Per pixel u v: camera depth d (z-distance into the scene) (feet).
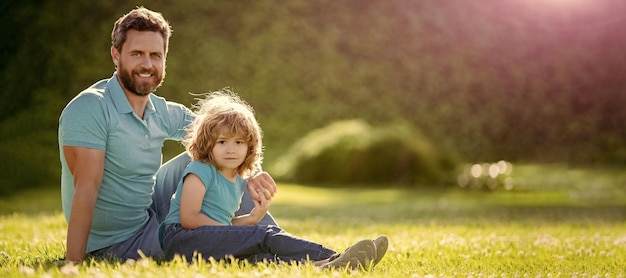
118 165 13.93
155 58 13.94
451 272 14.12
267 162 74.54
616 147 89.04
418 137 71.87
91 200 13.37
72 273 10.75
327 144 69.10
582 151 87.71
